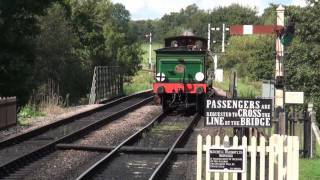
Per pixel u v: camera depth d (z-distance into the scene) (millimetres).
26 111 25219
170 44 29438
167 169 13008
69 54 36812
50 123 20906
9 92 29109
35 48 31438
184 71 27141
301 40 23406
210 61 29969
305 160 13203
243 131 10148
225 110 9359
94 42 46125
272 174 8977
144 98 40000
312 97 22188
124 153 15383
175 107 28609
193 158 14578
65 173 12539
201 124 23125
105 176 12156
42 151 14828
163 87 27125
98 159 14492
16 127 20469
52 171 12695
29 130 19250
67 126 21578
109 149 15578
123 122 23234
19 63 29109
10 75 29188
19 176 12047
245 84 54094
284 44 14703
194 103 27406
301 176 11250
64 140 16703
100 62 47094
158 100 27391
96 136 18578
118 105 33125
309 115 13867
